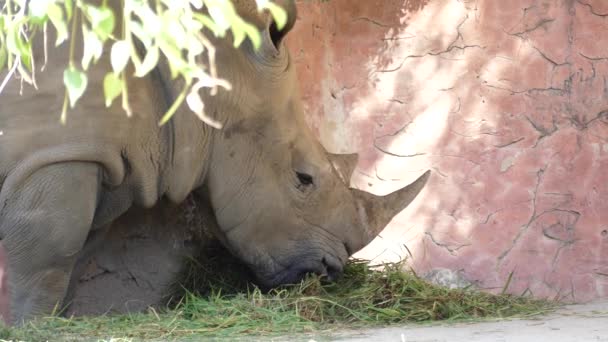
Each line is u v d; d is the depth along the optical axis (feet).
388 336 36.88
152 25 15.57
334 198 46.16
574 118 51.75
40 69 38.88
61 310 41.14
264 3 16.62
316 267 45.83
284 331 39.42
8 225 39.34
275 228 45.52
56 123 39.04
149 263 49.44
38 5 15.78
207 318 41.60
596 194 51.44
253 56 44.11
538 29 52.26
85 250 45.62
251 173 44.93
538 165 52.08
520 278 51.98
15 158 38.83
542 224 51.96
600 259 51.24
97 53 16.44
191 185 44.04
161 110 42.32
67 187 39.22
